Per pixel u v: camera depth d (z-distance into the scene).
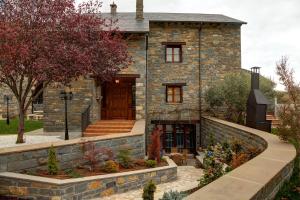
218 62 21.25
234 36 21.39
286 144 8.38
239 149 11.85
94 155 9.91
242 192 3.99
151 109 20.91
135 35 17.91
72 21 12.68
